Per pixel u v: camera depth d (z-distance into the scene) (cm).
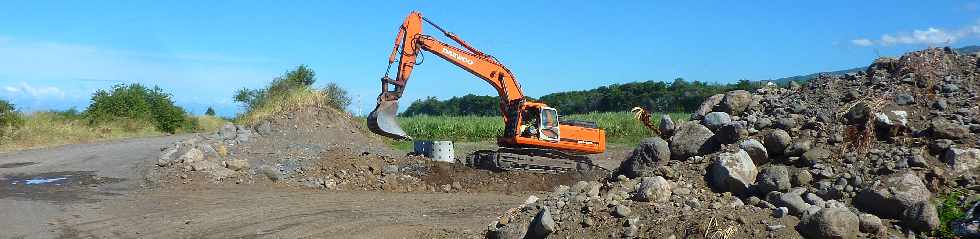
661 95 4841
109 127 3152
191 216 1055
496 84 1762
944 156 629
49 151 2055
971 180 590
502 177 1559
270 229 953
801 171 653
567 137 1738
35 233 937
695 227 576
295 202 1200
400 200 1254
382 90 1573
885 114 707
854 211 576
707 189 670
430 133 3341
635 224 612
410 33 1623
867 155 657
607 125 3256
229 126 2016
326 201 1220
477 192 1476
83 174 1516
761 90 898
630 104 5125
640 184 677
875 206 576
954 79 771
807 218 543
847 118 725
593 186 717
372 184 1486
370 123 1552
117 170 1571
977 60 805
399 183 1495
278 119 2170
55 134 2559
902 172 610
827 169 651
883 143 673
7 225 987
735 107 836
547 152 1702
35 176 1494
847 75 859
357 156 1655
